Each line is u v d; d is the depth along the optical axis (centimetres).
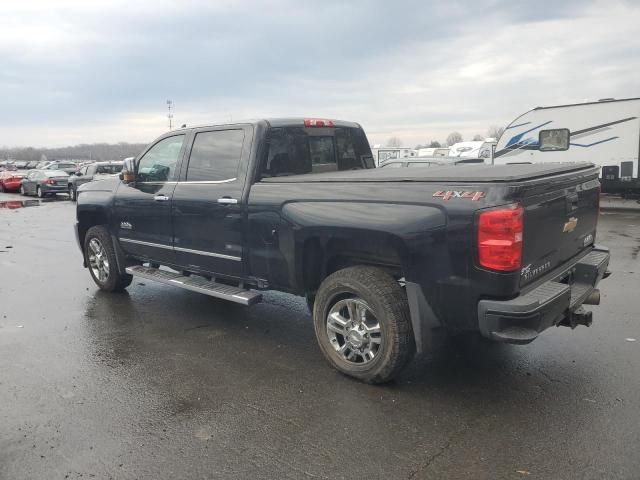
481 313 330
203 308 603
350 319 402
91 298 652
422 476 284
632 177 1505
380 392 383
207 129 516
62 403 373
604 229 1171
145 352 470
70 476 289
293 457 304
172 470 294
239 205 467
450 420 342
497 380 398
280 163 489
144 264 655
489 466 292
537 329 328
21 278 767
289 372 422
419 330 360
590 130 1554
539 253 354
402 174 391
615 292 630
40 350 476
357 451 308
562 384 388
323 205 405
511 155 1731
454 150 2848
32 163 6347
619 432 322
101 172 2300
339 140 563
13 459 304
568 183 389
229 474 289
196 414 356
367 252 408
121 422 346
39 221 1556
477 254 327
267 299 639
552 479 279
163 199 548
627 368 412
